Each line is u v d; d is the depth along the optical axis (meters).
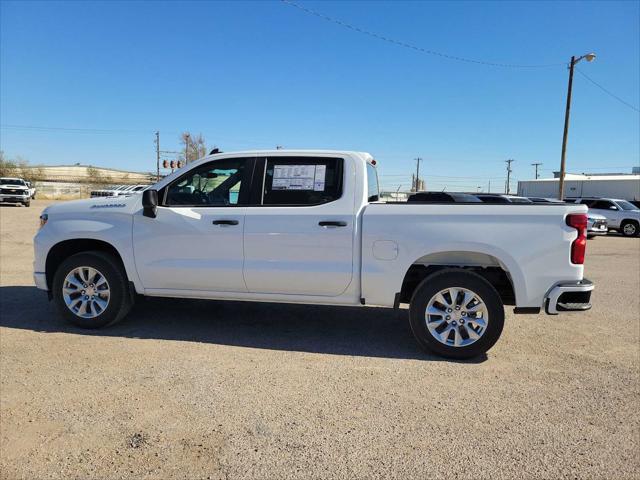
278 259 4.91
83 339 5.00
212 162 5.20
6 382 3.89
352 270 4.76
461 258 4.86
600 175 70.94
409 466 2.84
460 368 4.38
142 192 5.39
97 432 3.15
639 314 6.49
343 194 4.85
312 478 2.71
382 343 5.05
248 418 3.37
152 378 4.01
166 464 2.81
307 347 4.89
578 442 3.13
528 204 4.62
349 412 3.48
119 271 5.27
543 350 4.92
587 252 15.10
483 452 3.00
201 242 5.07
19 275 8.56
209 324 5.63
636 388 3.98
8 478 2.66
